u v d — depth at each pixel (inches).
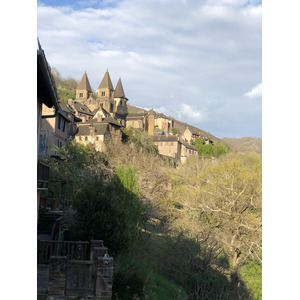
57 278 324.5
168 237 860.6
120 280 494.3
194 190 1334.9
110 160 1626.5
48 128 1612.9
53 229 578.9
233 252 1068.5
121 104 5305.1
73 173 965.2
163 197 1406.3
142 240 722.2
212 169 1376.7
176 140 3978.8
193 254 772.6
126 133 3034.0
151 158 1823.3
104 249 408.8
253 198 1217.4
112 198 561.0
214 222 1256.8
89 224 532.1
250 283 926.4
